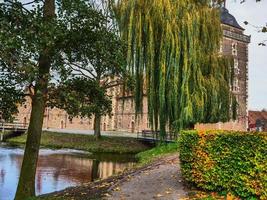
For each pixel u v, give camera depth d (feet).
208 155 32.35
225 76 84.94
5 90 33.68
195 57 76.38
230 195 30.07
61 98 36.04
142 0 79.51
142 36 78.38
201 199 29.89
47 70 34.73
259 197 28.17
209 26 81.46
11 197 47.44
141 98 80.84
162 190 34.60
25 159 38.19
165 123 77.77
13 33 27.61
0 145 140.36
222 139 31.19
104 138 141.69
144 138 133.80
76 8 33.55
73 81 37.11
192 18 77.25
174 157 62.85
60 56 35.40
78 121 249.55
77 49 36.91
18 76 31.78
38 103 37.93
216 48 83.30
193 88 77.05
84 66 38.88
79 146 133.08
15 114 36.96
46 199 35.78
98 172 71.67
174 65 76.02
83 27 34.86
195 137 34.01
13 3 29.71
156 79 78.18
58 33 31.35
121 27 79.20
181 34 76.89
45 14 35.60
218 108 79.56
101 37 36.63
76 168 77.56
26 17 29.78
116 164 85.40
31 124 38.42
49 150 122.83
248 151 28.71
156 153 79.82
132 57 77.97
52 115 281.33
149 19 77.61
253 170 28.27
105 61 38.11
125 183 39.04
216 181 31.53
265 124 181.16
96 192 35.96
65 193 38.93
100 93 38.99
